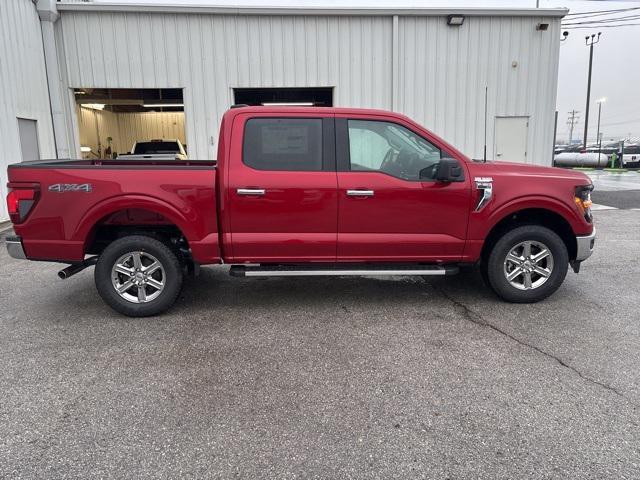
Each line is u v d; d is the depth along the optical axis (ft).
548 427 9.12
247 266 15.61
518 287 16.01
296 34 39.45
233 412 9.72
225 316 15.28
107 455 8.38
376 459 8.25
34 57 36.29
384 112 15.19
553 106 42.37
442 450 8.46
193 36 38.81
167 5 37.86
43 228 14.46
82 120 59.93
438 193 15.06
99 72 38.78
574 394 10.32
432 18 40.06
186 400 10.19
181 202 14.52
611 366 11.60
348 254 15.28
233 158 14.74
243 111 14.88
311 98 51.98
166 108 70.64
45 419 9.50
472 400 10.11
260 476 7.84
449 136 41.91
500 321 14.62
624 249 24.58
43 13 36.88
